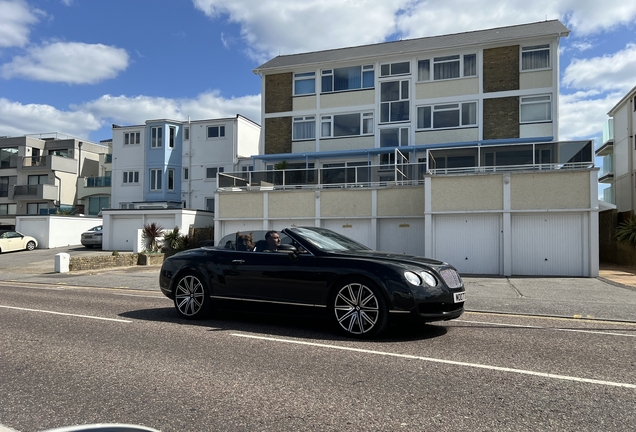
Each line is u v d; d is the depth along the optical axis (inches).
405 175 828.6
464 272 706.8
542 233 674.8
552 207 665.0
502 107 987.9
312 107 1123.3
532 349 235.5
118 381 186.7
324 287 264.1
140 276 673.0
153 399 166.7
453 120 1019.3
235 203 909.2
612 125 1357.0
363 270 254.7
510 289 510.0
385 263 254.7
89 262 784.3
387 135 1065.5
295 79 1141.7
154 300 422.0
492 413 152.7
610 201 1435.8
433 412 153.6
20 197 1734.7
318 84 1121.4
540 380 185.8
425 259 272.5
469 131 1003.9
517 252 682.8
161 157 1494.8
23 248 1222.9
